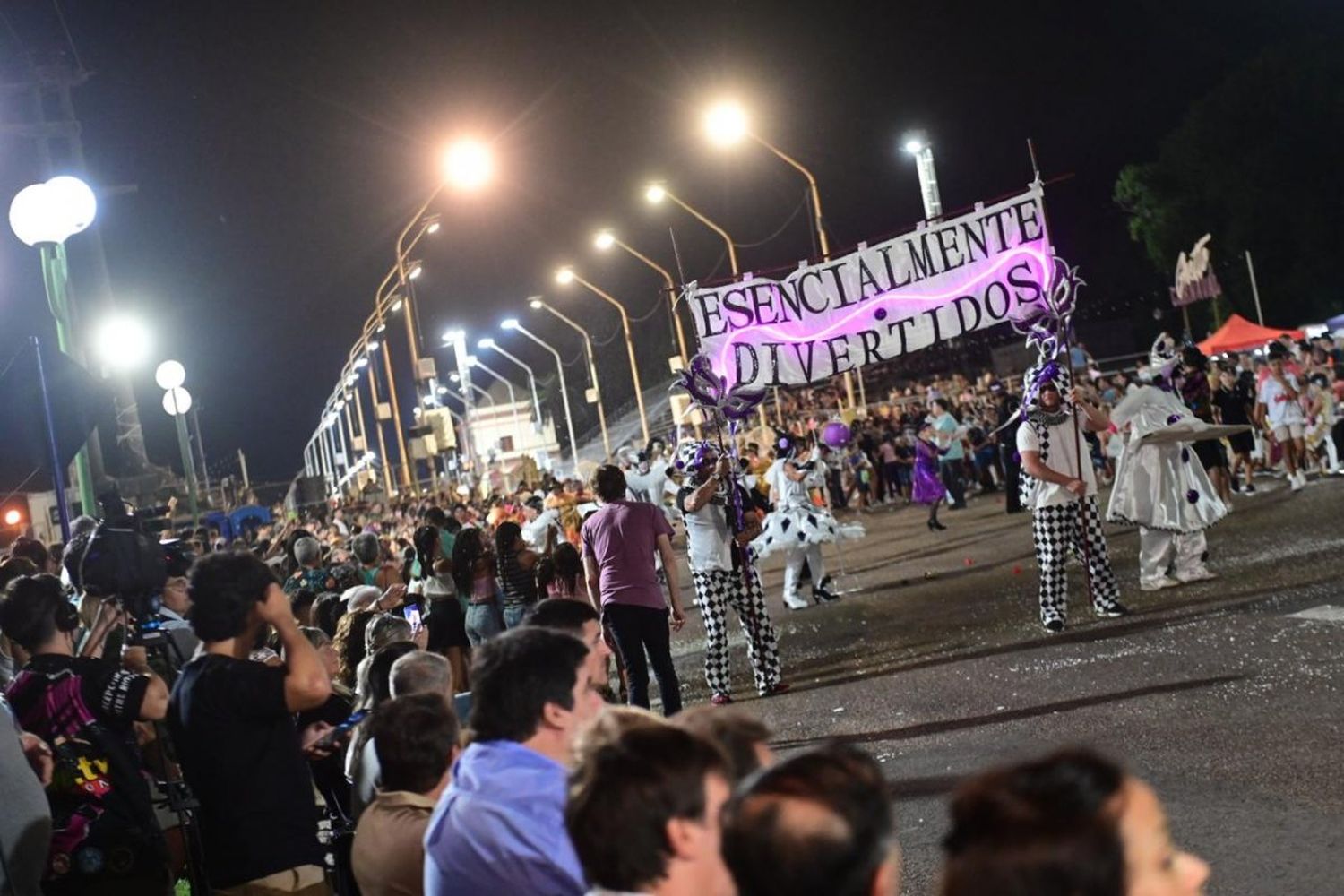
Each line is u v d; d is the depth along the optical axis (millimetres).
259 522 29250
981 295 11953
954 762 7871
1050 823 1646
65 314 13047
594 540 9898
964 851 1681
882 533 23734
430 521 15609
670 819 2547
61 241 12695
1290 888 5223
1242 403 19344
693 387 11641
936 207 37219
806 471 15938
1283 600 10680
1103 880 1617
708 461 11234
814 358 12117
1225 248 49844
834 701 10336
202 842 4871
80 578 6207
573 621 5707
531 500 20953
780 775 2021
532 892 3598
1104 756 1764
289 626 4855
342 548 20406
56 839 4988
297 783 4836
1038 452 11305
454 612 11742
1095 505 11477
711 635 11242
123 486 26734
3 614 5312
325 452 85562
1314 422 19578
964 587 14992
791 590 16062
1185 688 8531
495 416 68875
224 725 4738
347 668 8625
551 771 3725
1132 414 12234
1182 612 11031
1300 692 7980
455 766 3863
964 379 39656
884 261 12117
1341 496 16891
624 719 2971
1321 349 22062
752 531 11297
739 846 1979
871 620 13984
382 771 4457
